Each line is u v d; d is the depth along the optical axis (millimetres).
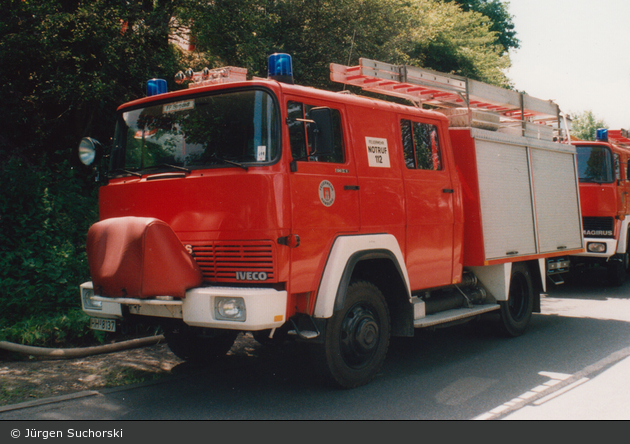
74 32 8547
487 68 22688
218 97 5090
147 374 5848
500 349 7074
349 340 5301
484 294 7496
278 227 4602
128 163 5633
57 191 8477
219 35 10539
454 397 5141
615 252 12031
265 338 5297
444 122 6746
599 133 12398
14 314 6668
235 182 4707
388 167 5832
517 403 4973
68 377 5574
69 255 7488
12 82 8906
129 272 4559
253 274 4648
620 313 9383
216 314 4547
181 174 5059
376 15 14180
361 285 5414
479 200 6961
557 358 6570
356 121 5559
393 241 5609
